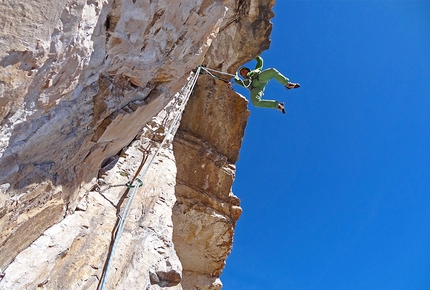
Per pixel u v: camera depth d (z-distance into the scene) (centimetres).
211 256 1309
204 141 1335
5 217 296
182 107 832
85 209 496
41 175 336
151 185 676
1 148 239
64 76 252
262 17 1215
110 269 453
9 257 341
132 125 558
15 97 206
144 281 479
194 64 593
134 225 558
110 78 384
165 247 571
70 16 209
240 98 1338
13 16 179
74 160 420
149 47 393
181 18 416
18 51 186
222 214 1294
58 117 307
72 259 414
